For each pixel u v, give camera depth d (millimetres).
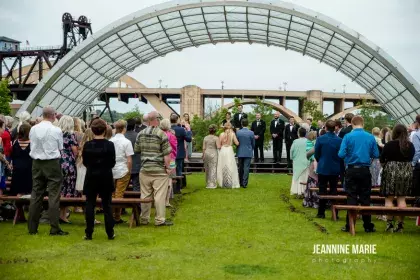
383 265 8070
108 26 26953
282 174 25906
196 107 84438
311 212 13633
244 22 30078
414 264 8164
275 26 29953
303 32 29531
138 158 13062
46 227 10859
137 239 9766
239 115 24609
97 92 36750
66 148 11305
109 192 9664
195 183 21094
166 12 26531
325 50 31312
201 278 7195
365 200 10633
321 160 12297
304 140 16391
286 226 11398
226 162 19109
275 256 8547
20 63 60750
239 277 7262
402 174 10539
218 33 32562
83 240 9594
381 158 10836
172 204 14648
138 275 7297
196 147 39469
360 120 10664
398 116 33281
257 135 26688
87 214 9609
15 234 10023
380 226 11656
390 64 25141
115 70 34875
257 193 17547
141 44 31969
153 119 11133
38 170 9938
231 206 14461
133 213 11055
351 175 10531
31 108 27578
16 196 11031
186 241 9664
